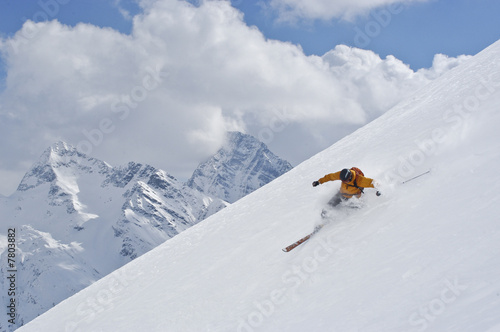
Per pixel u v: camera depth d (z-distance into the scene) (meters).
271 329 5.00
